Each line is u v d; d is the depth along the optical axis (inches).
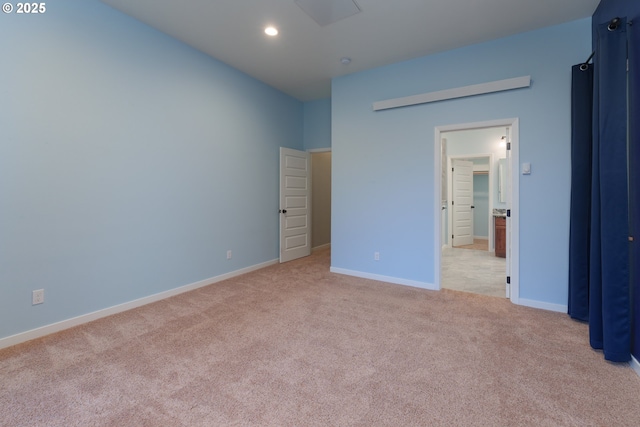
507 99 121.9
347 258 165.9
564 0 99.7
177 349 85.1
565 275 113.0
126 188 113.9
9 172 86.2
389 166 150.3
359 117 159.0
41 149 92.0
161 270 126.7
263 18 113.1
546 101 115.3
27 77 88.9
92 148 103.7
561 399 63.8
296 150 206.4
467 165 269.9
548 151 114.9
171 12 110.0
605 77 78.4
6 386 68.4
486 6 103.9
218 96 150.4
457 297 129.1
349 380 71.0
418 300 125.3
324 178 252.5
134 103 115.6
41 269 93.0
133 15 112.1
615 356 76.0
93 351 84.1
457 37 124.0
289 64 152.3
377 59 144.5
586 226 102.9
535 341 89.7
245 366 76.8
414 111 142.6
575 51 110.8
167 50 126.4
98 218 106.0
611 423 57.0
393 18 111.8
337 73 162.2
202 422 57.7
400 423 57.4
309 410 61.0
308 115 215.6
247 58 146.8
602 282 79.3
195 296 130.5
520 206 120.1
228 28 120.3
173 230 131.2
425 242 141.6
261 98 178.2
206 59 143.4
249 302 123.0
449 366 76.7
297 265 189.3
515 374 73.0
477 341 89.7
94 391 66.7
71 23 97.7
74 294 100.3
